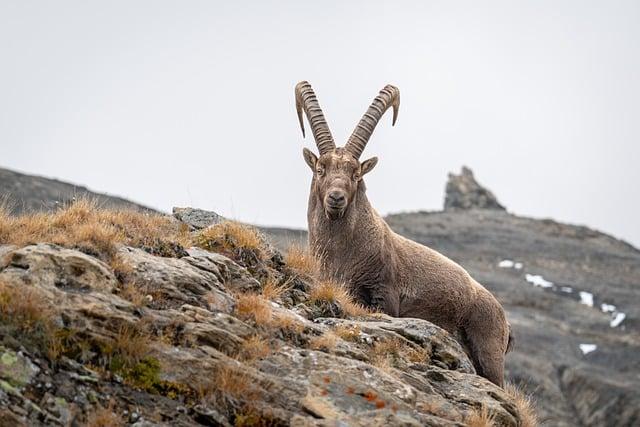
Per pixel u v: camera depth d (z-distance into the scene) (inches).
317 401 860.6
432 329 1125.1
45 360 786.8
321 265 1283.2
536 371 5600.4
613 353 6102.4
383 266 1305.4
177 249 1050.1
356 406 871.7
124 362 815.1
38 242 932.0
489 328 1400.1
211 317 908.0
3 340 778.2
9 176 6028.5
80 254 889.5
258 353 895.1
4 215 1016.2
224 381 823.7
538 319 6899.6
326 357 922.1
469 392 1024.2
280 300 1072.2
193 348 855.7
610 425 4931.1
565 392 5457.7
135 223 1112.8
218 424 796.6
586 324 6840.6
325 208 1241.4
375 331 1067.3
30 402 743.1
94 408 770.2
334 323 1063.0
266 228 5679.1
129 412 780.6
